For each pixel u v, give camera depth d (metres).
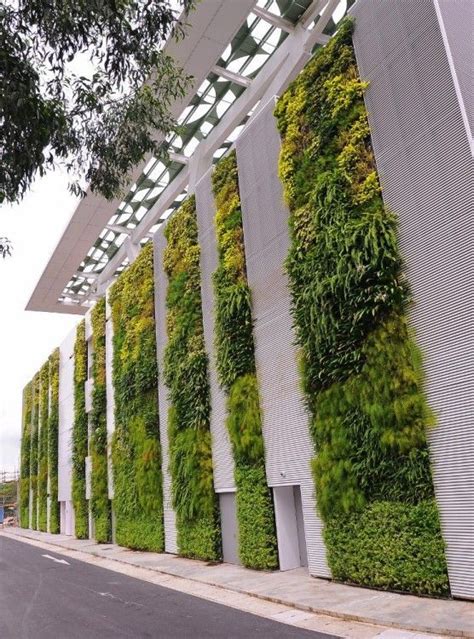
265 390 13.12
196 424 15.68
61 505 36.16
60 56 5.74
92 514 26.67
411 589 8.66
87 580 14.59
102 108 6.68
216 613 9.20
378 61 10.39
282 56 19.41
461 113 8.60
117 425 22.75
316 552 11.13
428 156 9.12
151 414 19.47
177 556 17.11
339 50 11.31
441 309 8.66
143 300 21.12
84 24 5.57
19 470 51.41
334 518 10.30
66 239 30.78
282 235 12.77
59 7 5.35
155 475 18.75
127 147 7.18
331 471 10.28
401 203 9.59
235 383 13.89
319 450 10.84
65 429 34.69
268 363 13.09
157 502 18.66
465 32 9.63
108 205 27.47
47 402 40.81
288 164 12.34
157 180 27.56
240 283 14.20
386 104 10.11
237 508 13.64
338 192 10.70
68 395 34.38
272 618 8.45
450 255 8.59
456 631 6.45
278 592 10.12
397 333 9.32
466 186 8.43
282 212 12.81
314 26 18.28
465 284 8.31
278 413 12.61
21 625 9.42
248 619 8.52
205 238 16.64
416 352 8.97
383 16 10.37
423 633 6.70
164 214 30.95
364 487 9.65
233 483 14.26
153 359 19.73
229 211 15.17
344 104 10.97
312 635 7.18
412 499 8.78
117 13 5.67
